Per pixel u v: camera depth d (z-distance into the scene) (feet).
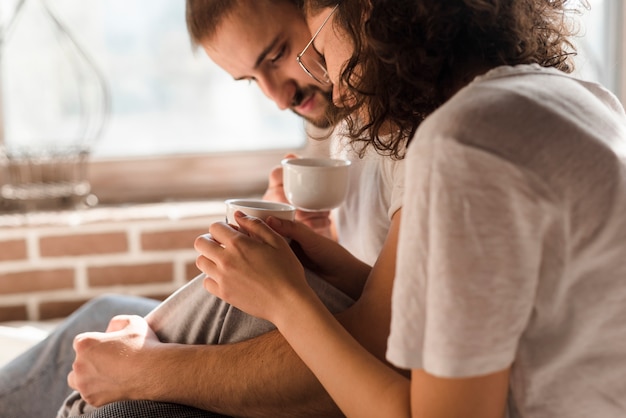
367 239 4.72
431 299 2.54
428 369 2.55
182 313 3.96
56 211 7.44
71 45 7.59
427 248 2.58
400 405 2.81
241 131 8.06
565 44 3.58
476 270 2.49
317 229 5.37
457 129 2.55
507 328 2.53
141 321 4.13
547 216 2.57
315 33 3.63
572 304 2.71
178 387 3.69
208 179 8.02
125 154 7.92
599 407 2.81
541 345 2.77
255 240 3.47
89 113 7.73
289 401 3.53
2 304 7.10
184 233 7.27
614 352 2.77
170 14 7.74
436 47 2.93
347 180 4.72
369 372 2.94
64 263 7.16
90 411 3.84
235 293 3.40
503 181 2.50
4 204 7.50
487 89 2.71
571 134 2.63
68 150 7.61
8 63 7.54
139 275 7.28
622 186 2.64
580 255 2.63
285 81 5.30
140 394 3.78
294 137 8.11
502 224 2.50
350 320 3.57
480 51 3.00
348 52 3.39
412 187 2.63
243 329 3.76
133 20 7.70
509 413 2.93
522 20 3.06
